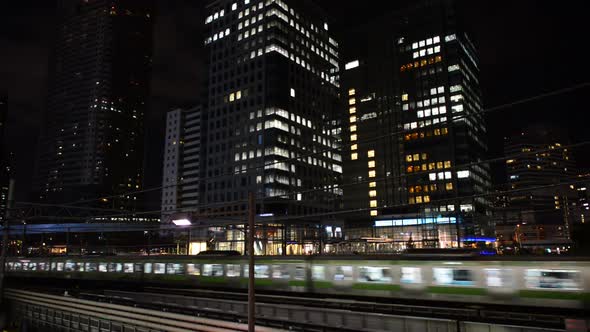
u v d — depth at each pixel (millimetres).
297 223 89375
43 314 39781
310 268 29188
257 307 26672
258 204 105875
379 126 134375
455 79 125312
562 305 20797
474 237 97562
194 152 164250
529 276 21891
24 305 42719
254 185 108812
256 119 113500
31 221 97750
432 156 122875
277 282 30531
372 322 21859
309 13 131125
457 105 123375
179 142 175250
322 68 132875
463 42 133125
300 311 24594
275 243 94375
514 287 22172
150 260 39188
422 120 127438
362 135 136750
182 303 31859
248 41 121000
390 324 21312
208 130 122625
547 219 111125
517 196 145000
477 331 19359
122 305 30766
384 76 136875
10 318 44719
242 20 123750
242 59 120875
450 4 130750
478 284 23203
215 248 100125
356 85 141250
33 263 51219
